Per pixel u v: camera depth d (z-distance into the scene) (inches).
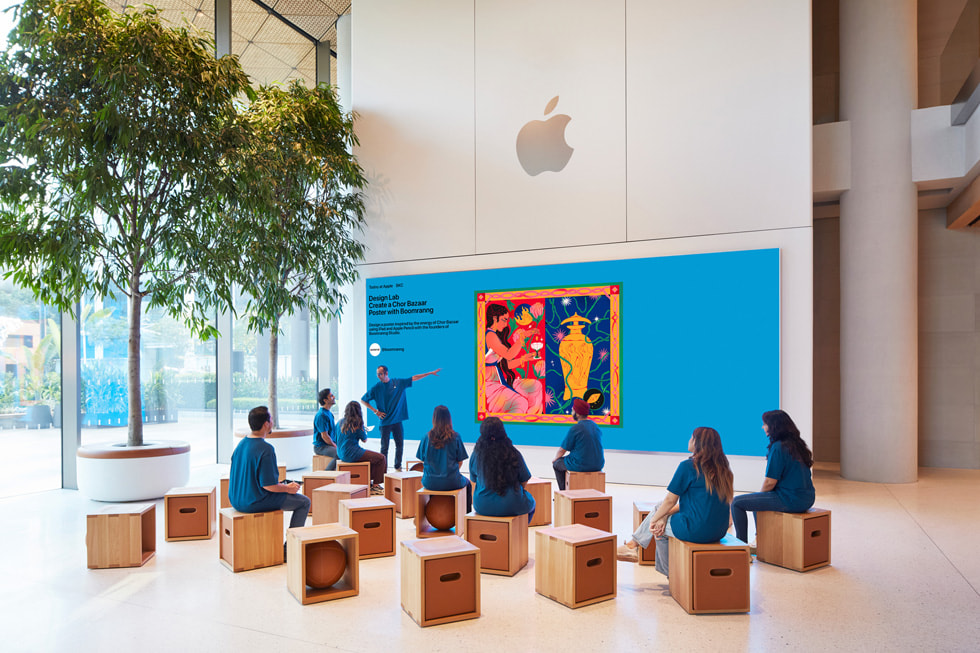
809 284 299.7
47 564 198.8
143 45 263.0
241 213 319.3
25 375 309.4
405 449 384.8
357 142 400.5
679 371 320.5
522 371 356.2
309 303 386.3
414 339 385.7
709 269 316.5
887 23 326.6
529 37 361.4
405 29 395.5
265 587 177.5
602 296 338.3
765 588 173.8
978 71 278.2
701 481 159.5
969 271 371.6
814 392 398.3
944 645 136.9
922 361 380.5
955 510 265.0
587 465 255.6
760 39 311.9
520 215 360.5
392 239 394.6
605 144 341.1
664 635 142.8
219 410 427.8
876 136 327.3
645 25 334.0
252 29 447.5
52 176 260.1
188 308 328.5
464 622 151.6
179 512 228.7
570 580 160.4
